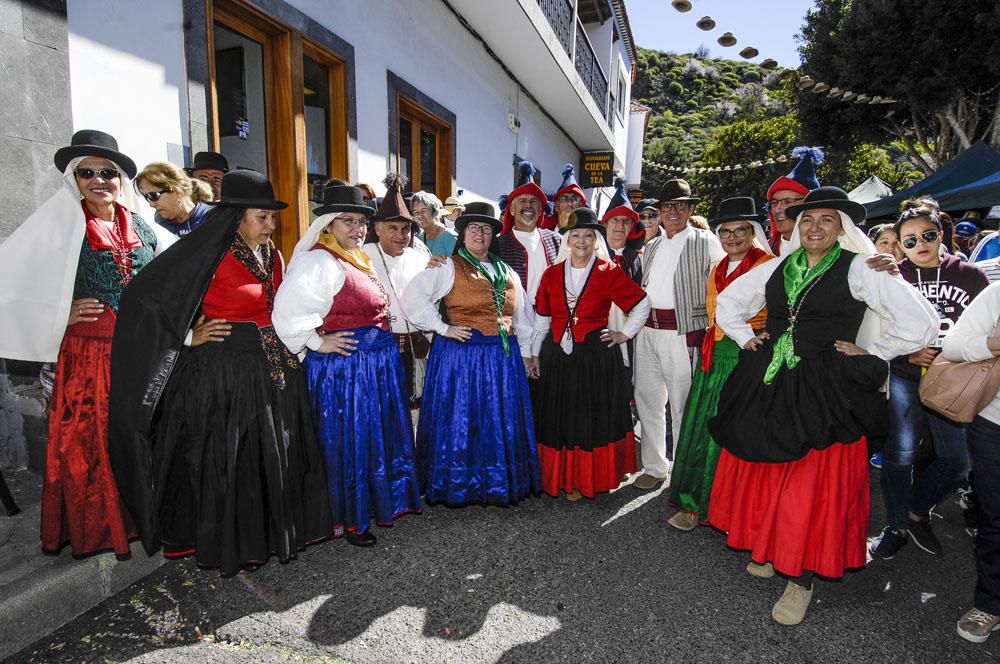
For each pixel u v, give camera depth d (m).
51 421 2.20
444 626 2.19
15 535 2.39
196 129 3.47
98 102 2.90
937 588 2.53
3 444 2.92
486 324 3.03
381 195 5.39
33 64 2.61
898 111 12.27
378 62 5.27
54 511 2.21
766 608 2.36
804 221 2.26
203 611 2.26
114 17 2.95
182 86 3.37
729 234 2.84
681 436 3.02
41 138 2.65
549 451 3.24
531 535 2.92
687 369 3.36
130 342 2.13
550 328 3.31
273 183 4.30
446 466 3.03
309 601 2.33
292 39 4.15
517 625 2.21
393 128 5.62
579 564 2.65
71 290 2.17
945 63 10.65
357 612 2.27
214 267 2.21
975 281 2.70
